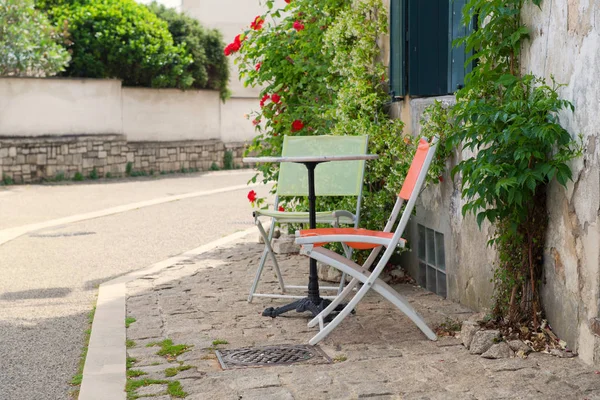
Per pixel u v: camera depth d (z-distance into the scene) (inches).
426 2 251.8
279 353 175.5
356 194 227.3
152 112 839.7
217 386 153.7
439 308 214.4
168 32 839.7
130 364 170.2
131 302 233.3
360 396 146.0
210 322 206.4
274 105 320.8
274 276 268.1
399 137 246.8
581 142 159.2
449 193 221.3
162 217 463.8
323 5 312.5
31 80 711.7
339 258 190.1
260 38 323.6
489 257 197.9
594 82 154.1
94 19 796.6
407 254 259.3
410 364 164.7
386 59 276.4
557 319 171.8
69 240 375.9
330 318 205.6
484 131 174.7
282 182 238.4
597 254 154.9
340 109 270.8
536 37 177.6
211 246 341.7
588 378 150.6
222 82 911.7
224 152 922.7
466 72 231.1
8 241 374.9
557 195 169.3
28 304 238.4
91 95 759.7
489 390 146.9
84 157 747.4
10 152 690.2
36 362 177.2
